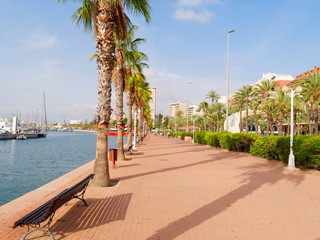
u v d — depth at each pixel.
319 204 5.90
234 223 4.58
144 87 34.72
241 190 7.32
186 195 6.66
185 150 23.31
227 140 21.84
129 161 14.41
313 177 9.59
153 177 9.34
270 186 7.91
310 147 10.73
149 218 4.78
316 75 30.91
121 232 4.06
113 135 116.56
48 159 25.06
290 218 4.89
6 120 98.31
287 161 12.68
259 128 78.56
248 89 49.31
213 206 5.66
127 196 6.46
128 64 16.97
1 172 16.70
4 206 5.40
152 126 164.12
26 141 66.81
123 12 8.88
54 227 4.22
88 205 5.58
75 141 68.19
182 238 3.87
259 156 16.30
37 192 6.66
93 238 3.80
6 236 3.83
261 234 4.08
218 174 10.16
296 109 42.81
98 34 7.85
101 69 7.75
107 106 7.78
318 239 3.90
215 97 76.75
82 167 11.51
